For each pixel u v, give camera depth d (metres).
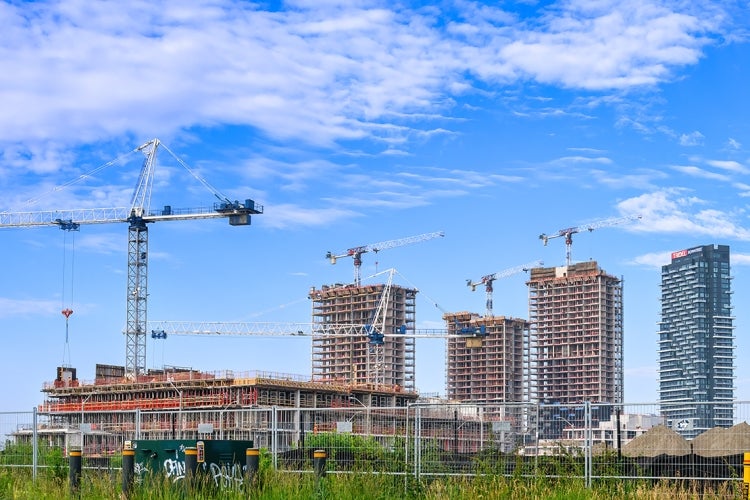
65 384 183.50
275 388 162.62
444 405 29.94
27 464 35.72
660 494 24.34
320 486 22.77
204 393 165.12
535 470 26.12
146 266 191.88
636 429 30.59
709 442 31.27
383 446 31.36
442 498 23.59
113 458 35.16
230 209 184.75
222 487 23.36
